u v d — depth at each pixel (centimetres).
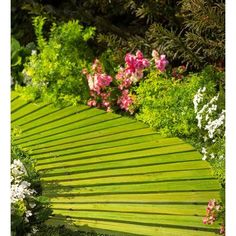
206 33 773
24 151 605
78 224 498
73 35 827
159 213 514
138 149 649
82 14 899
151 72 734
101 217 510
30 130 720
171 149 643
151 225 495
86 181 579
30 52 898
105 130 708
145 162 616
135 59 746
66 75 799
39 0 963
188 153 630
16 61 877
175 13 808
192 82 692
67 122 739
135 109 748
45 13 899
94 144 670
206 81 696
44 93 802
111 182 575
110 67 791
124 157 631
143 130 700
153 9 803
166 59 786
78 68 799
